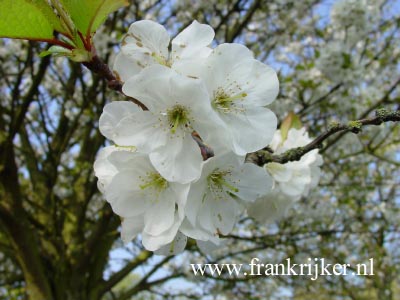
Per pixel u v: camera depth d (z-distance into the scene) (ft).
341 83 1.30
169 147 0.35
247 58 0.38
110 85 0.36
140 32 0.39
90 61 0.35
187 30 0.39
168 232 0.36
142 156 0.37
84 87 1.35
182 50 0.38
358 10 1.31
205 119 0.35
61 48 0.34
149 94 0.35
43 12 0.32
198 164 0.35
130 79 0.34
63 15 0.33
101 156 0.40
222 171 0.38
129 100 0.38
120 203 0.38
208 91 0.37
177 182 0.35
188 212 0.35
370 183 1.75
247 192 0.40
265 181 0.39
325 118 1.46
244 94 0.38
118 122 0.36
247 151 0.37
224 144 0.35
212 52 0.37
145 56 0.38
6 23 0.31
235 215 0.39
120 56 0.38
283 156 0.43
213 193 0.39
